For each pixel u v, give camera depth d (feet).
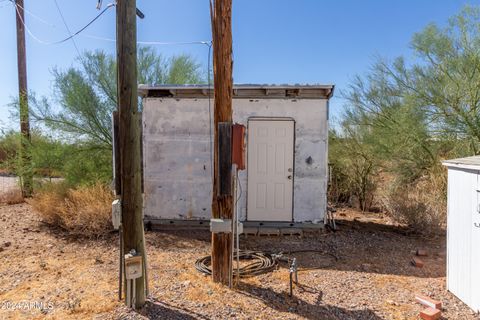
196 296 13.46
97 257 18.37
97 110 32.89
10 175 46.70
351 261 18.08
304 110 23.59
